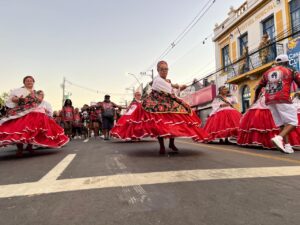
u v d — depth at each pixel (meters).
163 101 5.47
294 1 15.42
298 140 6.73
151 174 3.57
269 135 6.72
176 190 2.82
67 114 14.18
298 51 15.03
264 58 17.23
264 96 6.92
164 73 5.67
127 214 2.20
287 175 3.37
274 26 16.94
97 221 2.08
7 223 2.11
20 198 2.73
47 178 3.56
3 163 5.32
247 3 19.20
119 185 3.06
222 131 8.31
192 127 5.55
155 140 10.17
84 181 3.30
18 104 6.25
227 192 2.71
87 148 7.57
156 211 2.25
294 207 2.26
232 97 8.90
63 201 2.58
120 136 5.77
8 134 5.98
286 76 6.02
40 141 6.41
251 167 3.93
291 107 5.93
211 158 4.88
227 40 22.12
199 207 2.31
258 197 2.54
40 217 2.21
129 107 9.38
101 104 12.53
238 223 1.97
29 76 6.50
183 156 5.20
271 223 1.95
